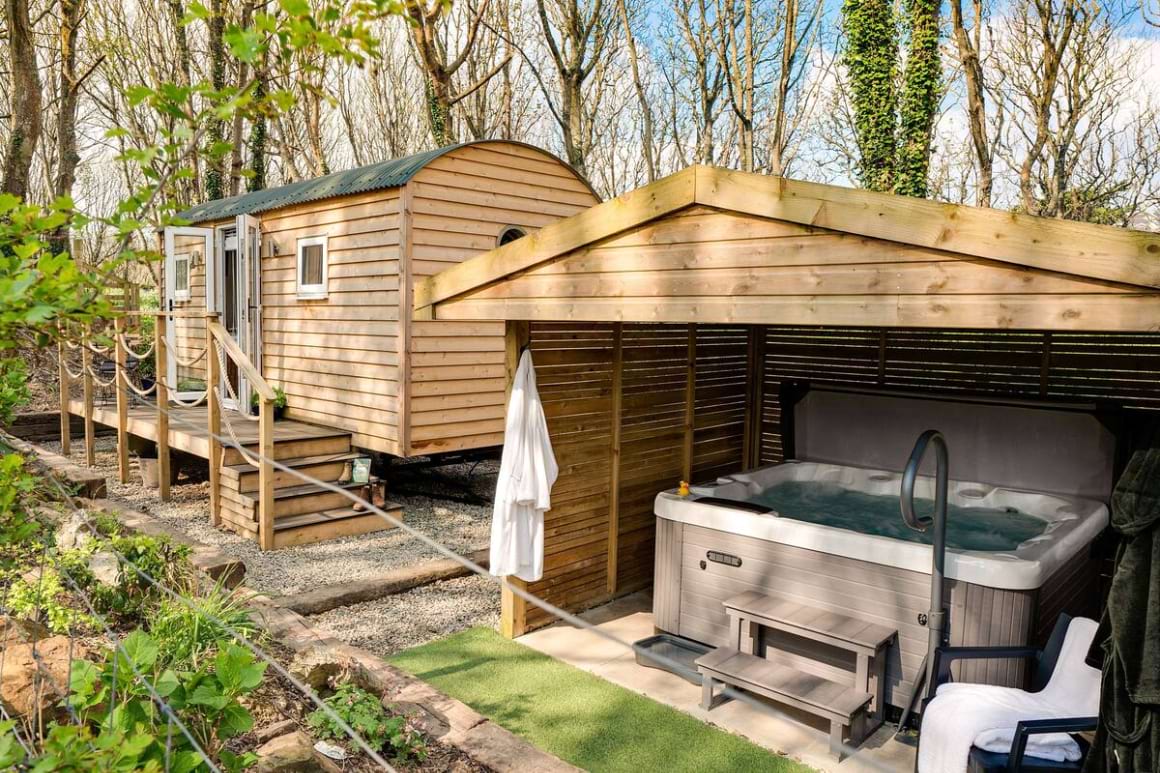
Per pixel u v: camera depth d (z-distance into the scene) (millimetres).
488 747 3221
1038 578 3828
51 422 11148
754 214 3287
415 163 7367
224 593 4316
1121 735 2594
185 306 10320
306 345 8688
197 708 1986
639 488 5973
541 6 14797
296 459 7309
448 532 7293
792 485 6594
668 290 3660
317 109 17422
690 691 4352
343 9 1366
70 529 4703
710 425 6777
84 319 1448
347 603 5477
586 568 5543
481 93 17953
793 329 7078
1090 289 2473
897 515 5793
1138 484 2598
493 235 8047
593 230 3934
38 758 1481
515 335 4781
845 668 4223
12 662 2777
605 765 3582
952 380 6324
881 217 2895
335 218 8117
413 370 7453
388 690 3670
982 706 3254
